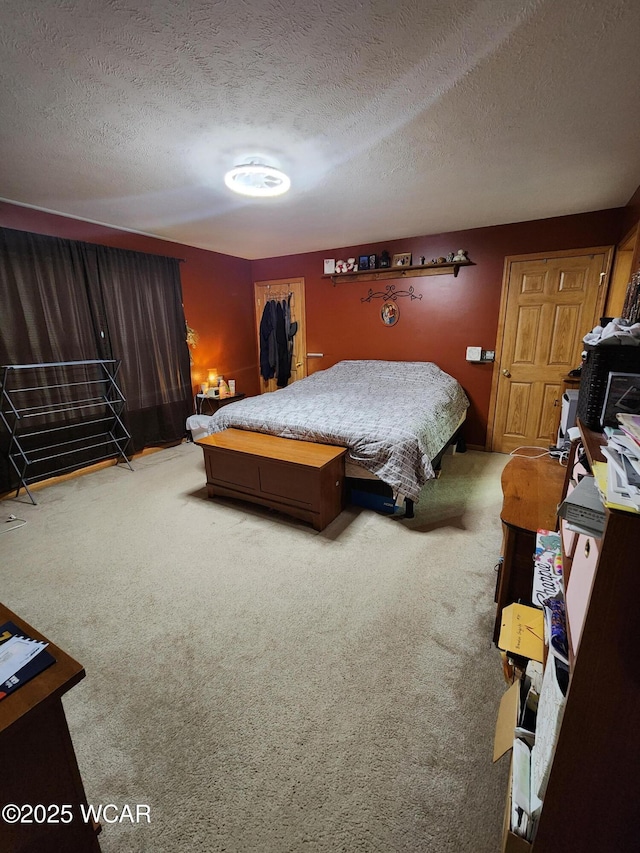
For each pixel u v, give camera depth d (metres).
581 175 2.51
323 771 1.16
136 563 2.22
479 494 3.09
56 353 3.30
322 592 1.96
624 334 1.04
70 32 1.27
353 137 2.00
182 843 1.00
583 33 1.29
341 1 1.16
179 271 4.29
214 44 1.34
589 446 0.97
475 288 3.96
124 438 3.82
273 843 1.00
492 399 4.11
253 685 1.45
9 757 0.66
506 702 1.19
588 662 0.66
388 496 2.75
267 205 3.04
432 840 1.00
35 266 3.11
